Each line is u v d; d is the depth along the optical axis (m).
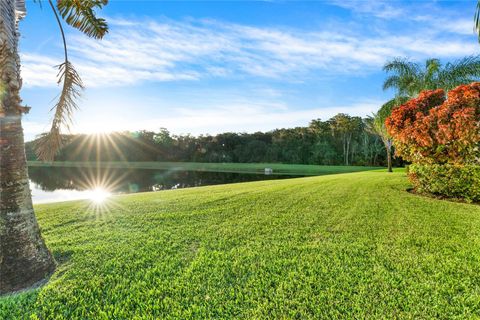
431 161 7.58
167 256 3.70
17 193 3.09
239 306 2.56
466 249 3.74
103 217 5.89
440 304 2.53
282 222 5.20
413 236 4.29
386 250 3.77
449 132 6.78
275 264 3.39
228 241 4.24
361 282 2.93
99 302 2.67
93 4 4.76
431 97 8.59
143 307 2.57
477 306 2.49
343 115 53.16
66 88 4.14
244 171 47.53
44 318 2.46
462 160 6.87
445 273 3.09
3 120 3.02
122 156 70.12
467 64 13.22
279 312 2.47
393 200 6.92
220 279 3.06
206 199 7.66
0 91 2.97
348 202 6.81
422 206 6.23
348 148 54.56
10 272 2.94
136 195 9.55
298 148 60.09
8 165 3.04
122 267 3.41
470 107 6.48
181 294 2.78
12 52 3.09
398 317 2.37
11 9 3.09
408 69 14.45
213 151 71.12
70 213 6.36
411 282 2.90
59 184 31.48
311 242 4.13
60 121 4.21
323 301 2.61
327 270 3.20
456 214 5.50
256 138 70.69
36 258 3.16
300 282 2.95
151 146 73.44
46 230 4.98
